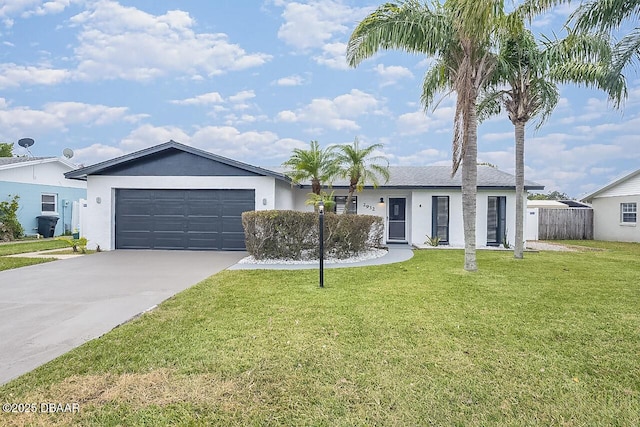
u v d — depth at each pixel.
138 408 2.74
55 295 6.17
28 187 18.09
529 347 3.88
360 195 15.92
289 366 3.42
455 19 7.61
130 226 12.63
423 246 14.55
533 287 6.71
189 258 10.70
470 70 8.31
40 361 3.54
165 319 4.79
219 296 6.02
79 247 12.91
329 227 10.52
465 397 2.92
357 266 9.26
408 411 2.72
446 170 17.56
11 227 16.47
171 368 3.37
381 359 3.57
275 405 2.79
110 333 4.27
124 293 6.31
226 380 3.16
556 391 3.01
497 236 14.80
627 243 17.12
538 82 10.50
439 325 4.55
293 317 4.86
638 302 5.66
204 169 12.34
